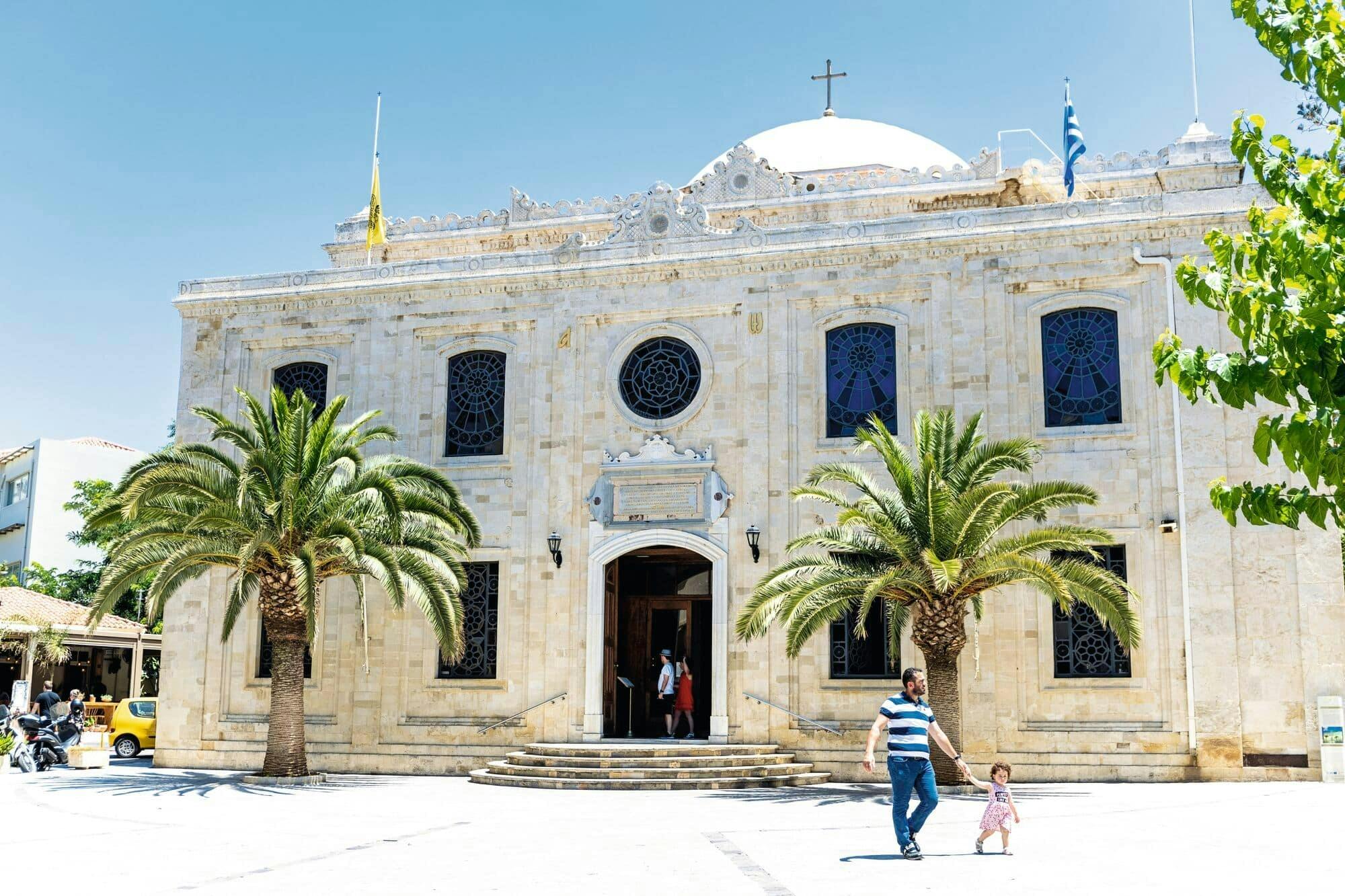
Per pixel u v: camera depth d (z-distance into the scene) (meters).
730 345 28.42
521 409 29.39
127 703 36.88
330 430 24.95
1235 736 24.42
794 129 38.47
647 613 29.98
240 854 15.09
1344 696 24.09
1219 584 24.91
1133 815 18.44
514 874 13.38
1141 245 26.33
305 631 25.55
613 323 29.33
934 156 36.72
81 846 15.88
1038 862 13.59
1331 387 7.39
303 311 31.12
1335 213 7.91
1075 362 26.66
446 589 25.81
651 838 16.44
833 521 27.02
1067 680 25.42
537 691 27.92
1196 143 29.89
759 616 22.92
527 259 29.81
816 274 28.06
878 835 16.45
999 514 22.55
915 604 23.30
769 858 14.27
